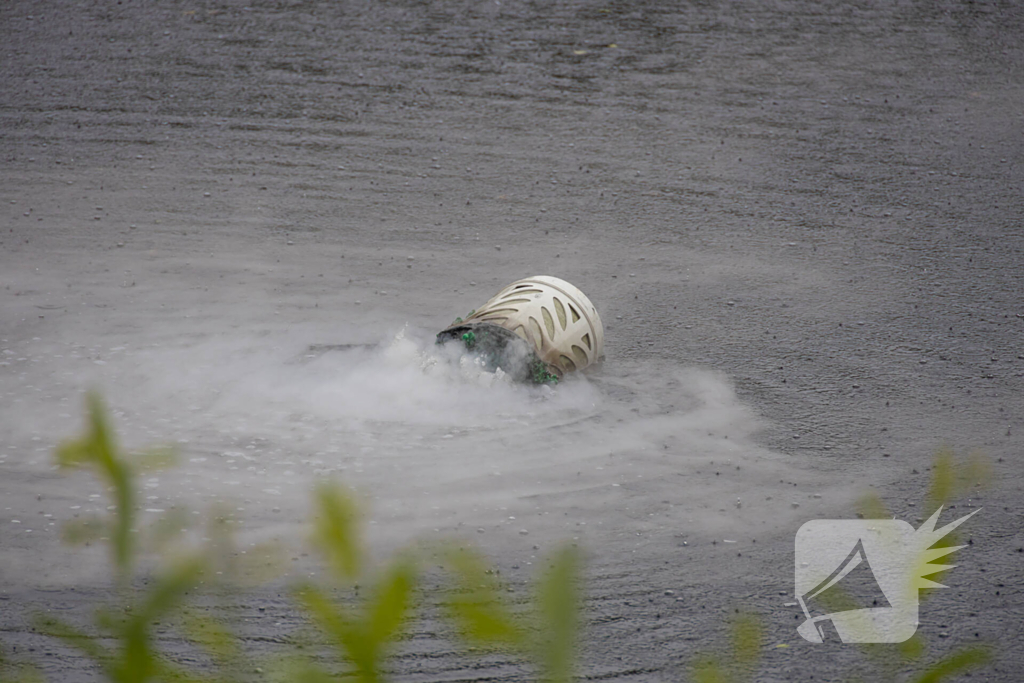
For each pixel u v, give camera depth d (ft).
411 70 176.04
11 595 60.85
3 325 100.42
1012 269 120.16
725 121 162.20
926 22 207.92
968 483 77.25
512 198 136.26
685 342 102.58
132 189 134.21
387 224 128.06
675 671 56.34
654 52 188.03
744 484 77.05
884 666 56.80
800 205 136.36
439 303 109.60
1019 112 168.45
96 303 106.32
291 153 146.51
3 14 192.54
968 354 100.68
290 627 57.36
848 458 81.25
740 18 206.28
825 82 178.19
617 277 116.78
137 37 185.16
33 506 70.49
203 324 102.83
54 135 148.66
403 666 55.36
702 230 129.29
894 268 120.06
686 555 67.87
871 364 98.27
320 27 192.65
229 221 127.13
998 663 57.21
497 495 74.59
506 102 166.20
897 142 156.56
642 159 148.97
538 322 93.71
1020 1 220.43
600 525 71.15
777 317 108.06
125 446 78.84
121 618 57.93
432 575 63.67
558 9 206.18
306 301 108.78
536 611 58.39
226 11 198.70
